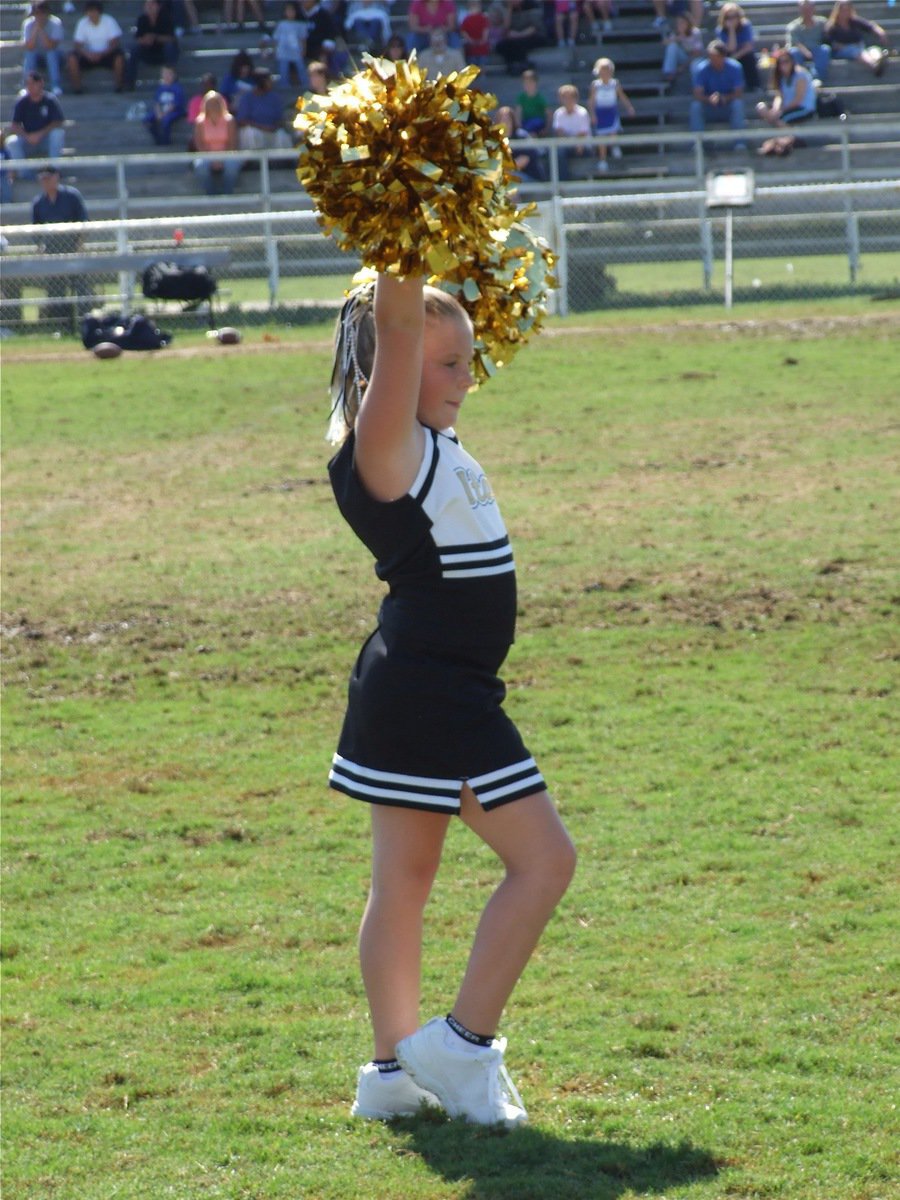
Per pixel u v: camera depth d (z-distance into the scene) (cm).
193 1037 1014
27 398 4056
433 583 816
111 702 1845
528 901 818
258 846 1397
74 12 7862
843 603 2092
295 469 3116
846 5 7419
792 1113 870
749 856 1304
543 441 3250
